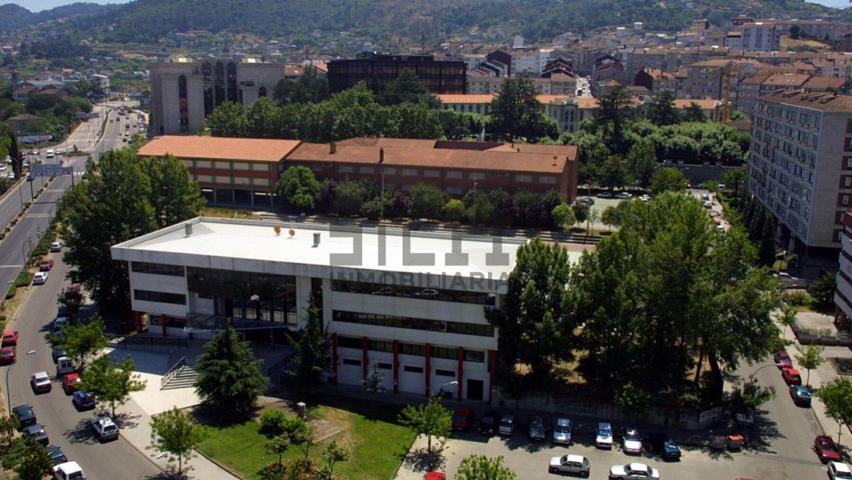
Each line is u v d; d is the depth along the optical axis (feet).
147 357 346.74
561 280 316.19
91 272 393.50
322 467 265.34
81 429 288.30
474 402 321.52
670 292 312.09
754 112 650.84
